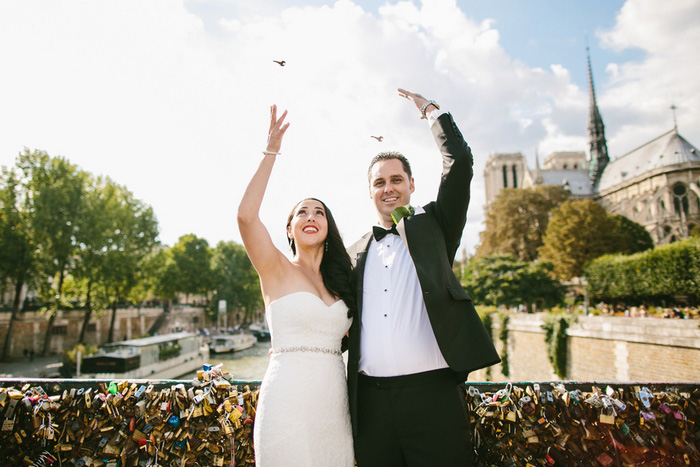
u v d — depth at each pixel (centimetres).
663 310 2194
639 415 287
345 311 272
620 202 7556
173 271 6081
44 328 4106
